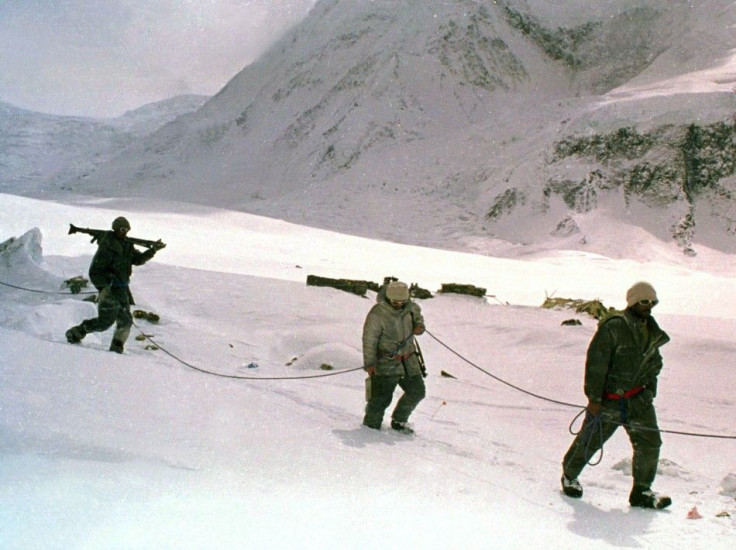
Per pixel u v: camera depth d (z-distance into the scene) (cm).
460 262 5759
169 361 993
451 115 17825
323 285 2064
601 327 548
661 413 988
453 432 748
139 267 2155
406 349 700
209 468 412
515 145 15388
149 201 9050
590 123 14212
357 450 541
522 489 534
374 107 18225
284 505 372
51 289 1473
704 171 13225
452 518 408
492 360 1334
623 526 466
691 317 2406
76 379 572
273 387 856
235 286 1917
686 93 14512
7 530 281
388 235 12325
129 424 468
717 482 643
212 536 310
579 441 544
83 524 299
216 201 18775
